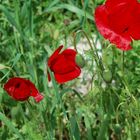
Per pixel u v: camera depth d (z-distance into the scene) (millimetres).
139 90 4227
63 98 4367
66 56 3379
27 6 5090
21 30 4906
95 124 4312
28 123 4180
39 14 5816
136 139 3805
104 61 3467
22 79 3426
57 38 4812
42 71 4750
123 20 2984
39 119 4258
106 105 3752
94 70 4883
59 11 6199
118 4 3002
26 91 3475
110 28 3012
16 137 4168
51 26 5598
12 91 3479
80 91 4969
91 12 5742
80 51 5508
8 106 4430
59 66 3373
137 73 4469
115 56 4348
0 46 5047
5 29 5359
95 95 3842
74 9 4941
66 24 5922
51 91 4645
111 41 3008
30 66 4328
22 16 5203
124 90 3631
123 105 3719
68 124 3752
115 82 4277
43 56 4852
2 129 4410
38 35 5586
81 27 4871
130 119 3637
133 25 3000
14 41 5250
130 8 2986
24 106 4668
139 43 4602
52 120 3979
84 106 4098
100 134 3719
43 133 4168
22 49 4660
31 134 4055
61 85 4691
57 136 4672
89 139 3871
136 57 4562
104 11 3014
